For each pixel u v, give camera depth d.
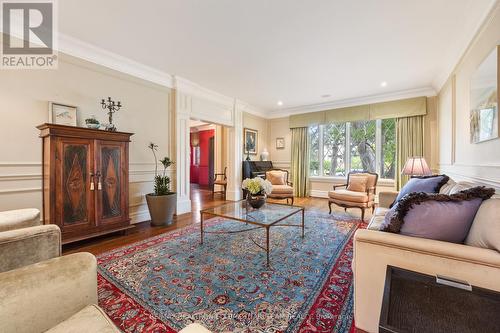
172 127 3.97
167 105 3.90
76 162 2.47
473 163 2.37
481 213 1.08
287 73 3.67
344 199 3.74
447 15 2.20
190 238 2.77
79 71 2.85
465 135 2.63
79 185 2.49
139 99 3.49
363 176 3.99
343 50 2.92
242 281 1.81
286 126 6.24
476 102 2.20
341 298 1.59
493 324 0.76
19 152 2.43
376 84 4.13
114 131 2.78
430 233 1.14
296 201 5.22
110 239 2.74
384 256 1.12
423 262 1.04
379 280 1.13
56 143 2.33
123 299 1.58
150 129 3.65
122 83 3.28
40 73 2.56
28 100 2.49
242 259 2.19
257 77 3.86
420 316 0.83
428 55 3.03
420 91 4.34
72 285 0.91
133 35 2.61
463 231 1.14
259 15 2.24
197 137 9.20
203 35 2.60
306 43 2.75
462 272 0.97
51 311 0.86
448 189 1.96
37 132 2.54
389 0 2.01
